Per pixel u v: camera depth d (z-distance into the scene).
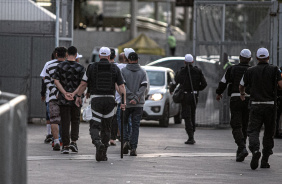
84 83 24.44
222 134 37.88
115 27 127.88
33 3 42.09
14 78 42.06
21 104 12.80
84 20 120.69
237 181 19.95
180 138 34.62
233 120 25.27
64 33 42.84
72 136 26.84
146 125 43.78
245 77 23.53
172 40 93.25
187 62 32.16
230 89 25.45
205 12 42.28
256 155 22.55
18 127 12.47
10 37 41.97
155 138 34.12
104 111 24.30
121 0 170.88
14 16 42.06
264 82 23.05
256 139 22.92
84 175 20.50
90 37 113.25
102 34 113.50
